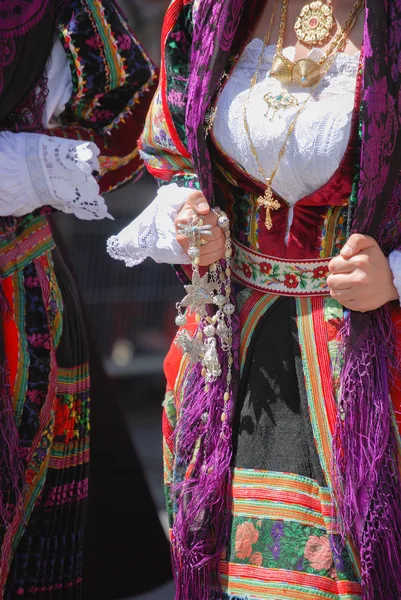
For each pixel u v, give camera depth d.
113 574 5.54
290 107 3.76
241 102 3.88
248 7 3.98
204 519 3.94
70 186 4.68
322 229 3.88
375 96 3.57
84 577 5.46
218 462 3.94
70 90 5.00
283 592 3.73
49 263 4.98
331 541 3.72
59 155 4.66
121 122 5.12
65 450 5.06
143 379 9.88
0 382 4.68
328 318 3.85
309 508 3.77
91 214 4.75
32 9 4.75
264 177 3.86
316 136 3.71
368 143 3.58
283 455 3.83
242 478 3.88
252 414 3.92
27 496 4.88
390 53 3.61
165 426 4.28
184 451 4.07
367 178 3.60
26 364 4.82
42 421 4.88
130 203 9.88
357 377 3.71
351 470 3.69
